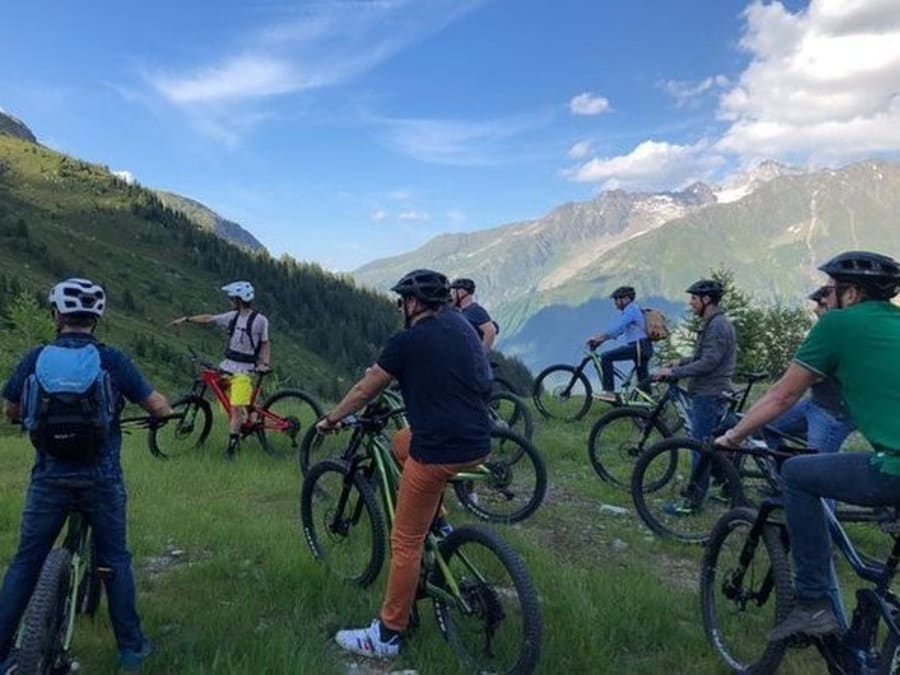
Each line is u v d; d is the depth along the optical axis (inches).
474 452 213.2
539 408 667.4
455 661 214.4
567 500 414.3
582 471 479.8
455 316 221.3
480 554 218.7
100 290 205.0
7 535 314.0
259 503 392.2
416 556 218.4
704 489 352.8
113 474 201.0
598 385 645.9
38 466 195.2
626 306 608.7
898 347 177.3
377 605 246.8
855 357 180.9
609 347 650.2
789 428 350.0
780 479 204.5
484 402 220.1
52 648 180.7
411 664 215.9
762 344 2190.0
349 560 273.4
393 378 220.2
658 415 437.7
